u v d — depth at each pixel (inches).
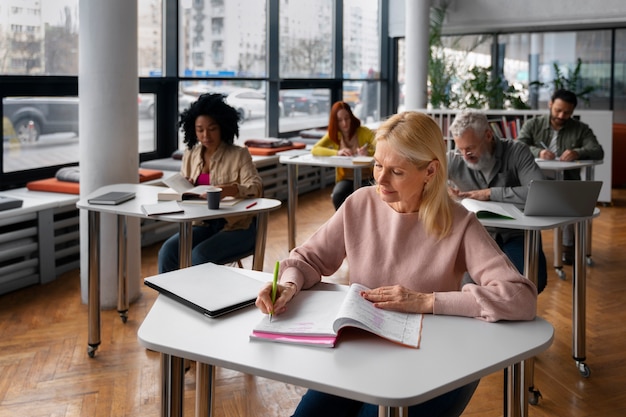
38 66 226.5
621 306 180.2
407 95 358.9
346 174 239.0
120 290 161.8
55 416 117.3
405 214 85.6
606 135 320.8
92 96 167.0
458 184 150.5
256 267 144.7
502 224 122.3
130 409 120.4
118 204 139.8
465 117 143.7
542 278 136.0
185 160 165.0
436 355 66.4
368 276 86.4
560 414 121.2
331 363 64.6
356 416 80.5
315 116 395.9
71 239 205.0
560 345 153.0
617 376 137.2
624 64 392.5
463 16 412.8
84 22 165.6
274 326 72.2
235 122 162.4
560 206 126.4
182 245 130.0
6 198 188.1
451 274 83.3
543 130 237.8
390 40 450.6
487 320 74.9
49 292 187.0
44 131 230.2
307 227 272.2
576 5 387.9
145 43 282.5
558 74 406.3
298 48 377.7
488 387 131.5
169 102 294.0
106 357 143.3
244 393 127.4
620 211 311.1
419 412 74.1
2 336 153.9
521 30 415.5
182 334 72.0
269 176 311.6
